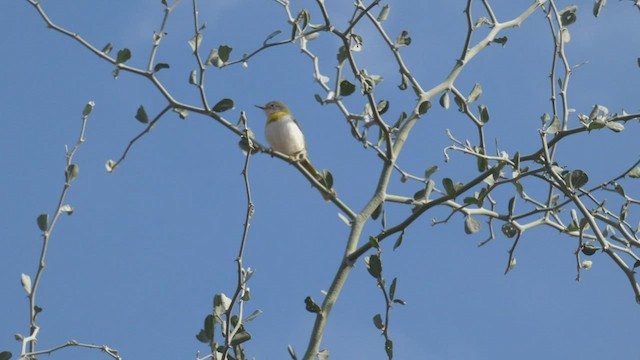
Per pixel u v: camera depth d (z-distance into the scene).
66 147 9.61
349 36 11.17
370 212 11.42
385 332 9.48
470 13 12.79
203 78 11.13
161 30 11.21
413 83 12.70
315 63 12.45
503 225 11.94
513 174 10.55
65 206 9.45
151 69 11.13
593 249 10.93
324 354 10.13
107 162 11.13
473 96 12.25
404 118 12.38
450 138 11.66
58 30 10.97
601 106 10.76
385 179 11.66
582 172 10.48
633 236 10.98
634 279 10.16
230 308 8.95
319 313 10.27
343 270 10.65
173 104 11.18
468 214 11.32
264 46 11.22
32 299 9.01
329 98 11.73
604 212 11.28
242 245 9.03
